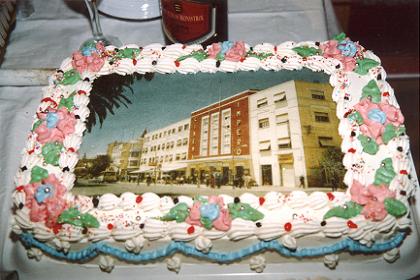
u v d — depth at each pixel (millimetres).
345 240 1613
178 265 1670
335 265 1664
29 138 1828
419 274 1646
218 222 1582
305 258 1670
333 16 2504
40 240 1638
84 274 1691
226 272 1681
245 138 1721
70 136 1776
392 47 3414
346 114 1769
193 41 2062
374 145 1706
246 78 1905
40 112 1884
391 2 3307
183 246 1634
